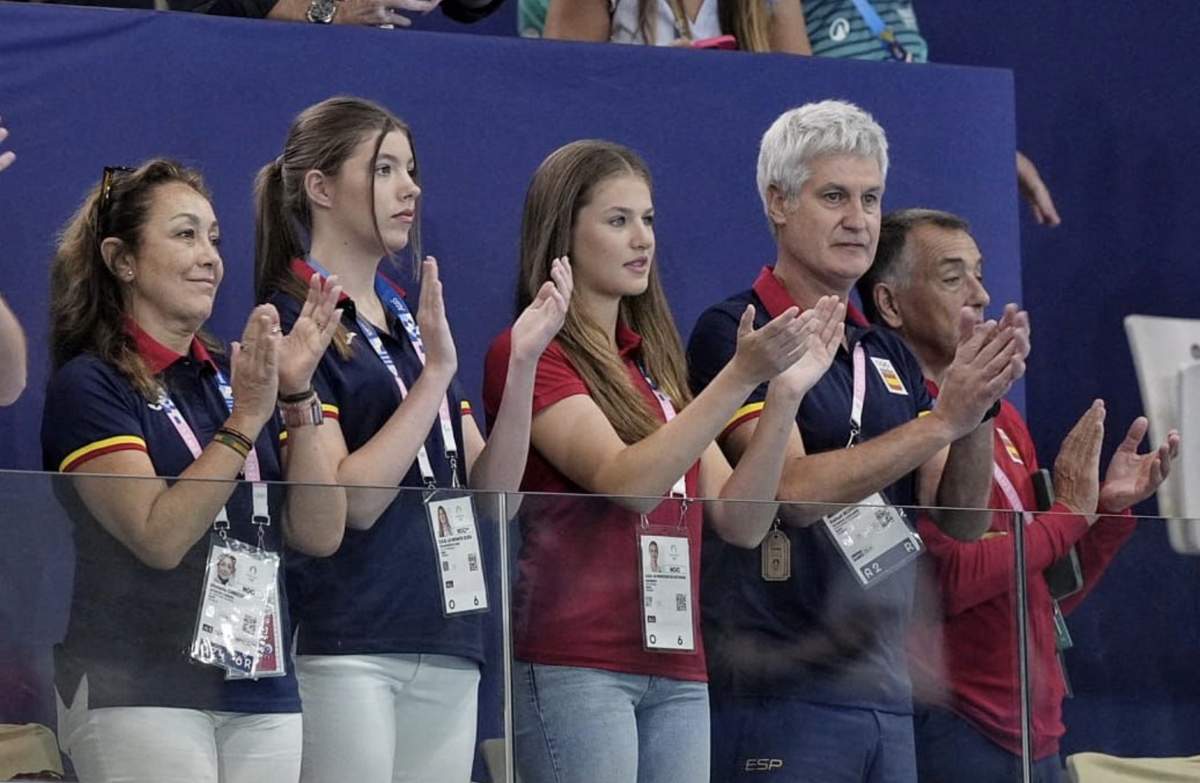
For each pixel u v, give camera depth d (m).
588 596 13.98
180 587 12.93
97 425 15.23
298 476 15.22
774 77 19.52
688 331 19.00
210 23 17.73
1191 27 24.83
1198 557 15.59
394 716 13.44
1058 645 15.17
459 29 22.52
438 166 18.38
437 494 13.66
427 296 15.75
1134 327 22.11
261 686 13.06
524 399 15.84
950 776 14.79
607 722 13.94
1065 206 24.33
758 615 14.39
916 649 14.77
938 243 19.22
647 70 19.12
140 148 17.42
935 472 18.27
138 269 15.77
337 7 18.78
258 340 14.79
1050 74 24.53
